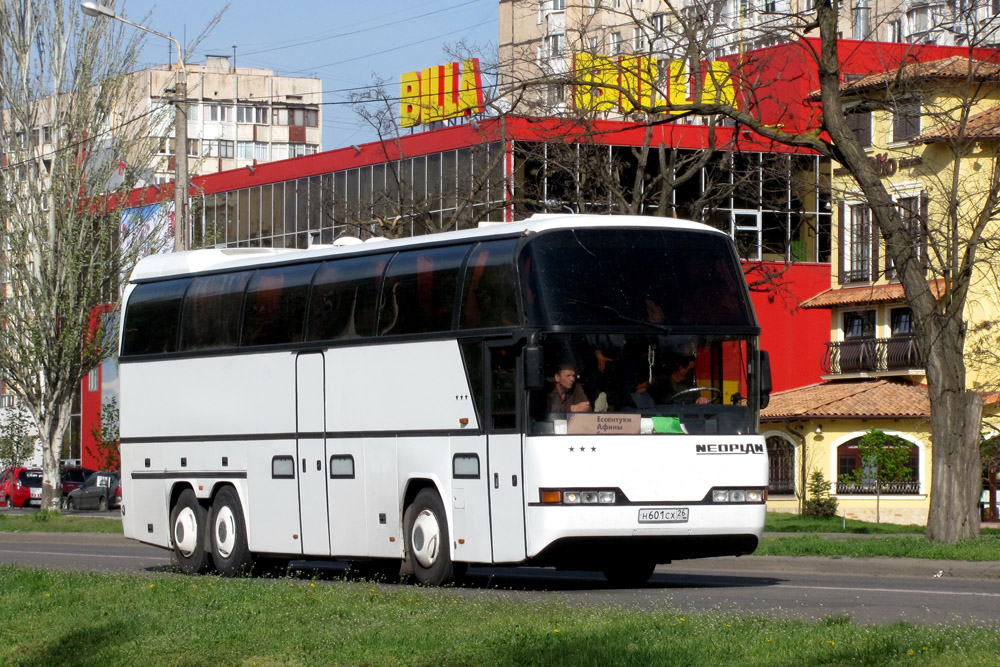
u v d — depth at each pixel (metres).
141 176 46.22
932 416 24.17
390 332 18.12
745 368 16.84
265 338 20.25
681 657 9.71
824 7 24.72
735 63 35.94
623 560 16.97
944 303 24.53
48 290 45.41
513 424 16.16
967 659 9.37
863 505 45.78
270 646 11.25
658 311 16.48
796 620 11.73
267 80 137.62
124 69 46.25
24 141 45.53
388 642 11.12
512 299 16.28
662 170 36.47
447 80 56.88
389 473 17.95
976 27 26.38
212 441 21.09
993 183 25.11
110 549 30.75
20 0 45.25
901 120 44.19
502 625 11.66
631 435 16.11
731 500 16.47
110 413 66.44
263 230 67.56
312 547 19.25
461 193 44.31
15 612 14.34
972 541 23.16
